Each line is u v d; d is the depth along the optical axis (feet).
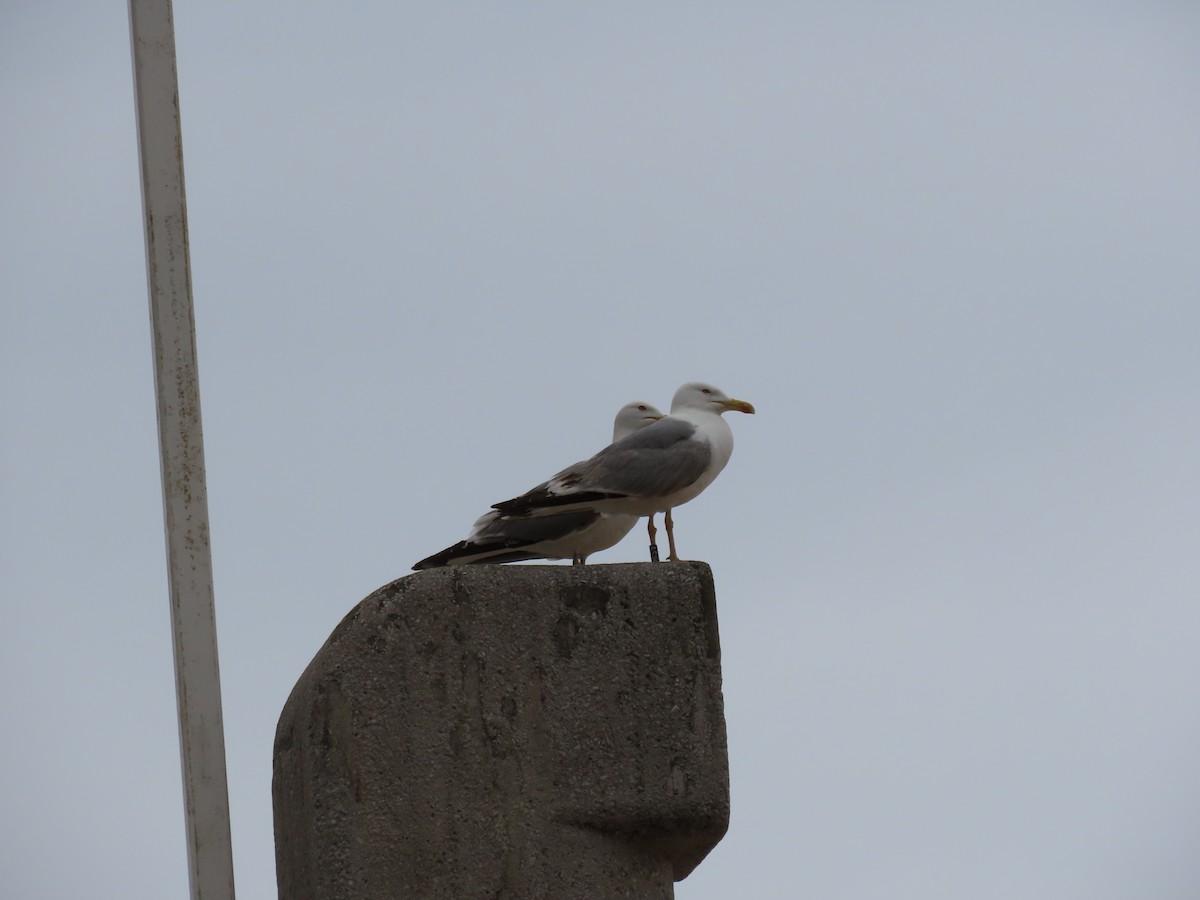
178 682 34.94
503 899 29.76
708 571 32.01
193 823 33.88
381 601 30.53
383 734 29.91
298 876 30.37
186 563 35.78
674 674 31.35
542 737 30.55
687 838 31.14
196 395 37.29
